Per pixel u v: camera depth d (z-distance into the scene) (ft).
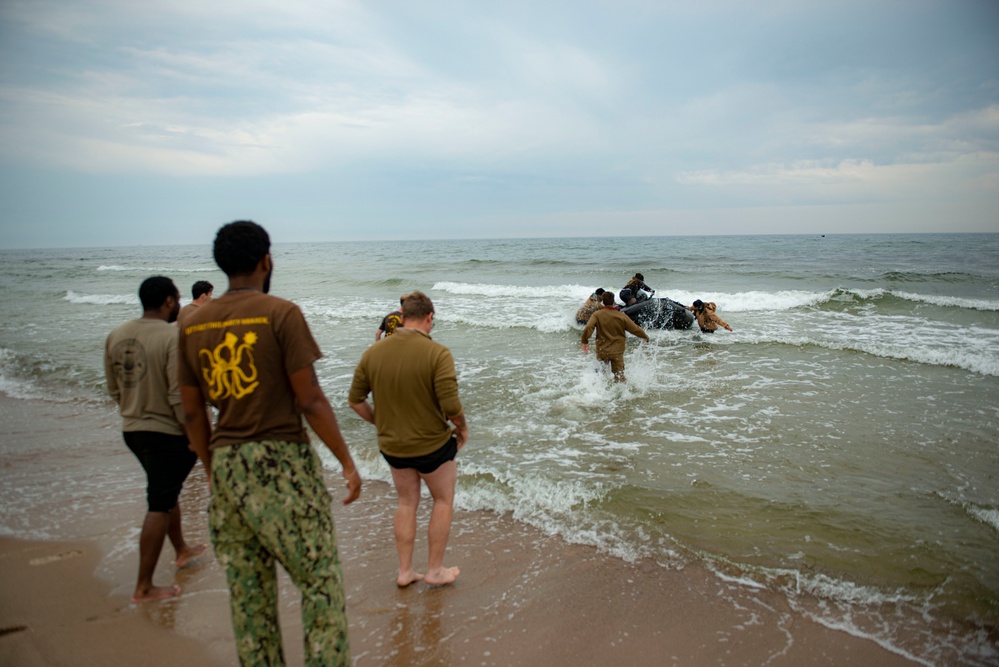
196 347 6.93
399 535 11.14
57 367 31.63
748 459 17.54
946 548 12.36
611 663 9.11
